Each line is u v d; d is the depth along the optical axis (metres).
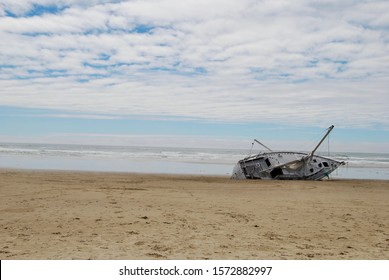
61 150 68.00
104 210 10.34
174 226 8.48
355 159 64.56
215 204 12.09
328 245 7.20
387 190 18.69
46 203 11.31
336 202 13.38
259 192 16.25
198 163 42.00
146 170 31.25
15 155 47.53
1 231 7.70
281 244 7.16
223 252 6.47
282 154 25.95
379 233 8.38
